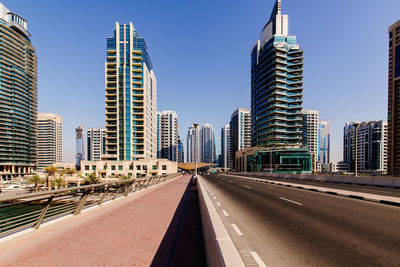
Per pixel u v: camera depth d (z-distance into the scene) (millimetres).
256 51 107938
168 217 7527
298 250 4441
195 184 21922
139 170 71562
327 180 24062
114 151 82062
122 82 81750
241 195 13008
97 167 71875
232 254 2549
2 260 4027
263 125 98812
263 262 3893
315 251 4383
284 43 94500
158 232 5910
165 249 4781
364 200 10711
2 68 100625
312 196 12312
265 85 97000
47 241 5020
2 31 101000
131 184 12273
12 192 52281
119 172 71500
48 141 159000
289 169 72750
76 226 6223
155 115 110625
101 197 9055
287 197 11930
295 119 90000
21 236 5164
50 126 160375
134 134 82125
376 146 145000
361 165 156250
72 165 142375
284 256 4148
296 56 95375
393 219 6855
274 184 22094
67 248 4688
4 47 101812
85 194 7832
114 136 81625
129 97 81750
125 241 5199
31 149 113188
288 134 91375
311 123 143625
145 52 89250
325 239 5078
